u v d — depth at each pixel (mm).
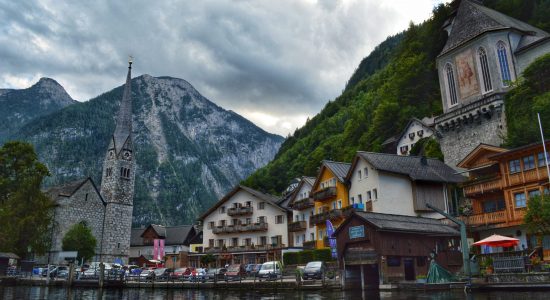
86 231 99250
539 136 53594
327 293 38281
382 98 117188
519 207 45312
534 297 26641
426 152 78750
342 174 66750
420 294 32250
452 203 59125
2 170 88938
